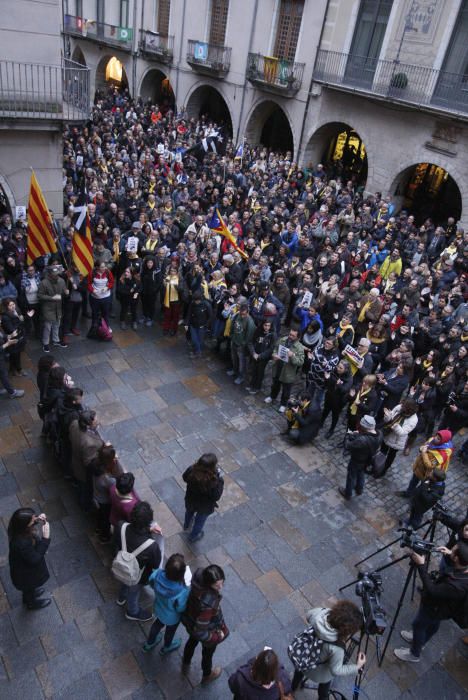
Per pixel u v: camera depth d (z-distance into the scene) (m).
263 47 21.91
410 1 16.48
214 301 9.89
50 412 6.59
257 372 8.83
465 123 15.61
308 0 19.66
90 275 9.20
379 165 18.84
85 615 5.23
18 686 4.61
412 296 10.70
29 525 4.52
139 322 10.72
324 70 19.66
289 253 12.80
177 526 6.34
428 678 5.23
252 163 20.53
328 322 10.27
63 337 9.48
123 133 21.30
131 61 30.11
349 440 6.75
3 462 6.84
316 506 6.99
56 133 11.60
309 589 5.86
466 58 15.59
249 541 6.32
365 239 14.53
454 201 19.91
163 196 15.49
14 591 5.36
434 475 6.23
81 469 5.81
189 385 9.02
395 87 17.00
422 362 9.25
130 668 4.86
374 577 4.72
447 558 5.16
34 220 8.67
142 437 7.65
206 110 28.56
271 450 7.83
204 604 4.18
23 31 10.73
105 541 5.95
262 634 5.32
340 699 4.86
